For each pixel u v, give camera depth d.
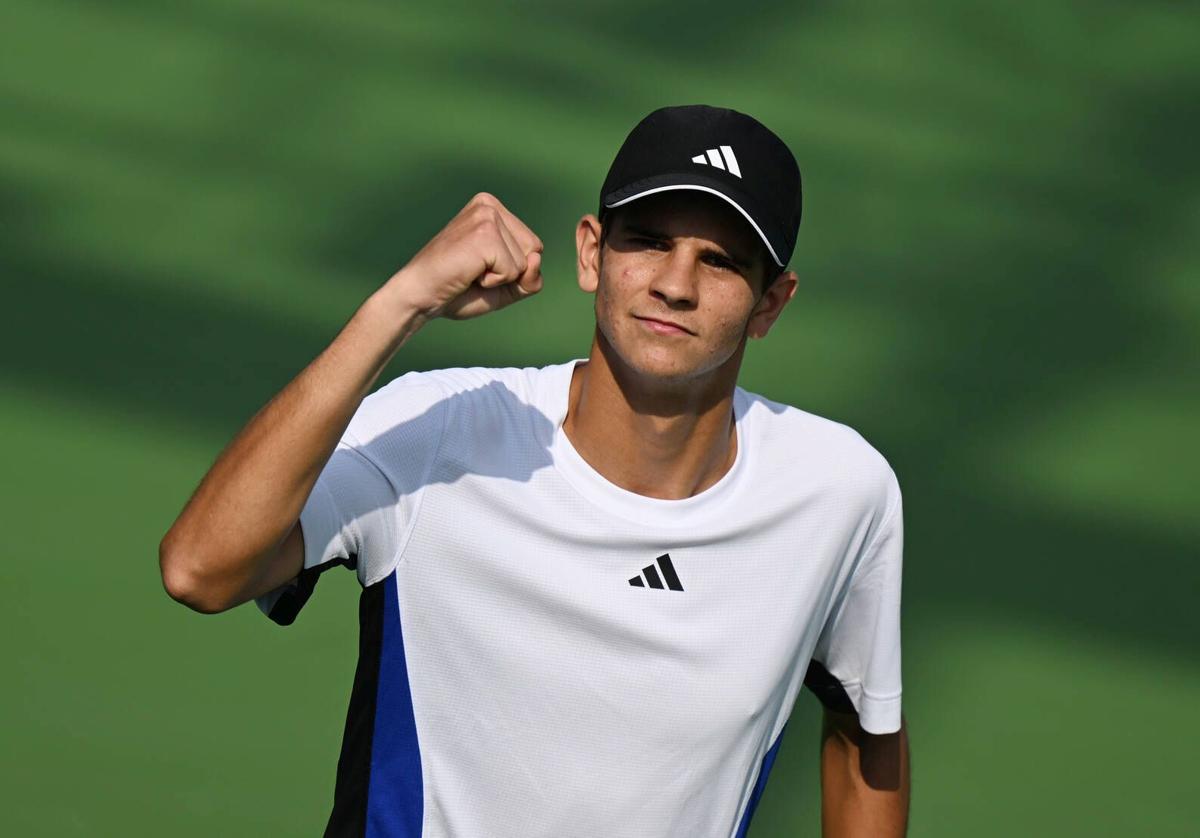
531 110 23.48
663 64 25.16
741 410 8.88
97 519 15.30
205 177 21.08
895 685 9.35
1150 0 29.06
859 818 9.65
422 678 8.34
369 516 8.09
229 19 24.59
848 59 26.09
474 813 8.42
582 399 8.38
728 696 8.49
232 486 7.38
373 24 25.00
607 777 8.42
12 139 21.23
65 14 24.16
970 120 25.11
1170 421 19.33
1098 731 14.78
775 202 8.01
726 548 8.56
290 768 13.20
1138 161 24.81
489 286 7.48
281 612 8.24
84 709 13.45
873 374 19.38
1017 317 20.88
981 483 17.84
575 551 8.32
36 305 18.16
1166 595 16.55
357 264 19.83
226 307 18.59
